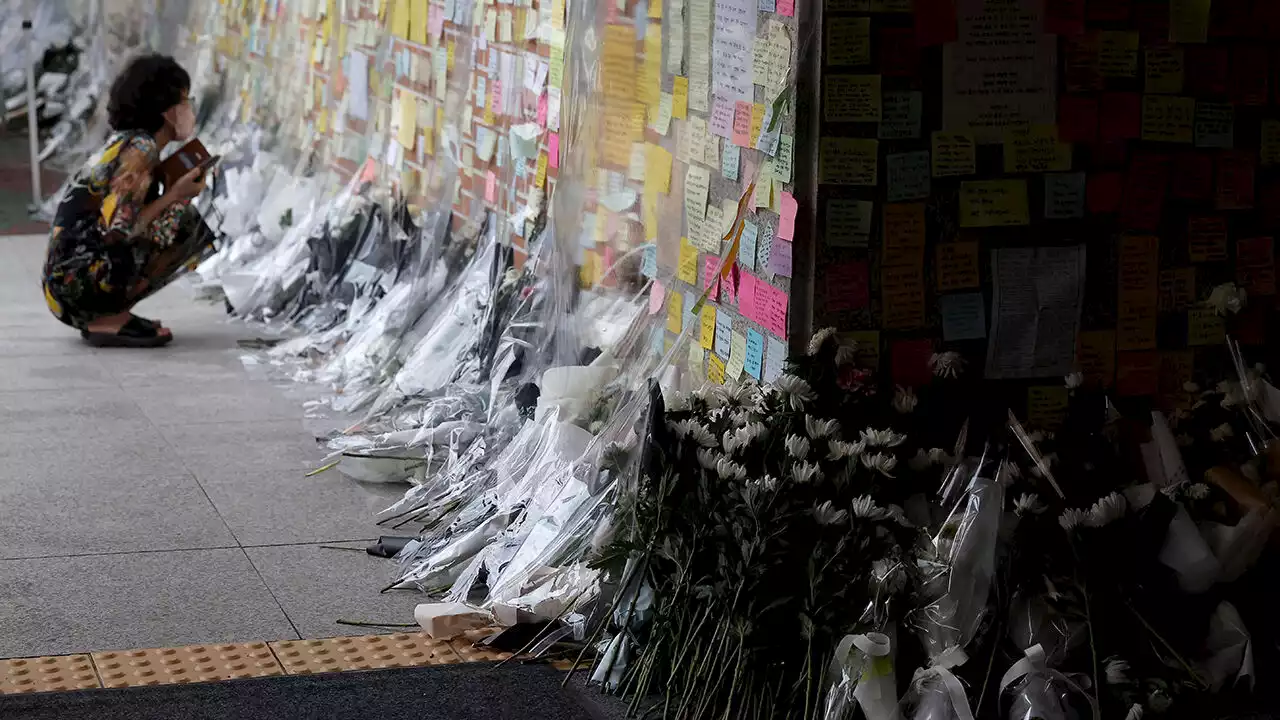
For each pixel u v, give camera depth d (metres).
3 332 10.21
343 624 5.68
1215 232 5.59
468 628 5.61
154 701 4.93
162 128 10.14
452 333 8.13
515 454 6.45
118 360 9.52
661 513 4.99
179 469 7.41
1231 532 5.08
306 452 7.74
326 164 11.20
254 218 11.88
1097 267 5.47
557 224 6.82
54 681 5.07
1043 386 5.49
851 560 4.73
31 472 7.27
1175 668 4.86
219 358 9.63
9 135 17.59
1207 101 5.47
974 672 4.77
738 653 4.73
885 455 5.01
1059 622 4.84
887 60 5.11
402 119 9.72
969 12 5.15
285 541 6.51
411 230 9.46
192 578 6.05
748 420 5.09
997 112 5.24
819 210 5.16
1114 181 5.42
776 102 5.22
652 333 6.41
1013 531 4.91
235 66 13.40
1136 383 5.60
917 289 5.30
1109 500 4.86
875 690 4.55
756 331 5.58
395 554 6.38
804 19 5.10
